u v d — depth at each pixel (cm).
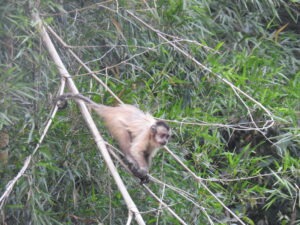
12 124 1179
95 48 1459
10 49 1262
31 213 1188
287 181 1315
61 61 1263
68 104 1241
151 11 1424
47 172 1257
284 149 1348
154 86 1370
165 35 1459
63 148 1251
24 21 1210
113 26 1459
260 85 1431
